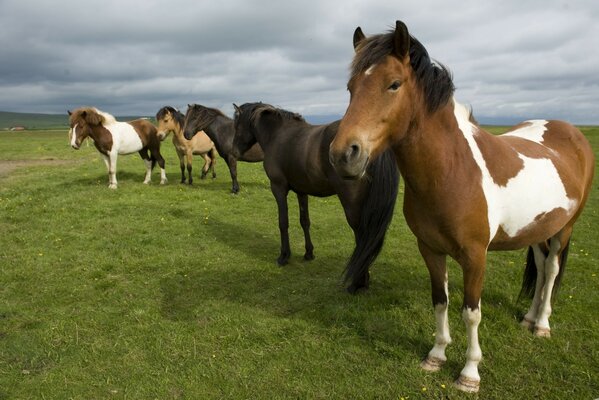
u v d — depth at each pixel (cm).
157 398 269
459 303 376
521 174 252
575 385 264
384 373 285
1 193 919
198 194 919
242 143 562
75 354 318
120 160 1544
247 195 925
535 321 333
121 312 387
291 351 313
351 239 607
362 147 189
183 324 360
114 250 554
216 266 502
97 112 938
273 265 502
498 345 309
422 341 321
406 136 215
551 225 275
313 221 710
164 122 1027
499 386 268
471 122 276
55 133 5350
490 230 239
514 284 428
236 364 300
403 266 490
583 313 352
